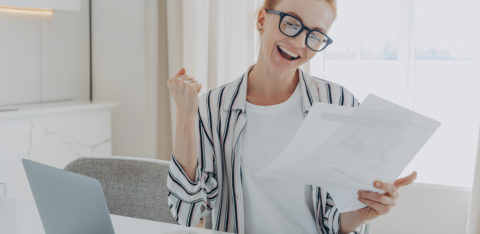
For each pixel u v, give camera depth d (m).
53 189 0.93
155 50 3.55
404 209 3.15
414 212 3.13
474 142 3.14
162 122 3.67
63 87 3.69
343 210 1.14
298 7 1.18
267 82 1.29
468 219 2.88
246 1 3.28
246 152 1.29
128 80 3.79
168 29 3.49
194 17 3.37
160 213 1.62
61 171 0.90
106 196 1.66
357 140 0.99
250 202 1.28
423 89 3.20
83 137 3.40
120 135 3.85
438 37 3.13
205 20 3.37
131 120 3.80
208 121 1.32
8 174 2.93
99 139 3.53
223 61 3.40
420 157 3.23
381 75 3.25
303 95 1.29
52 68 3.61
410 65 3.18
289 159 1.02
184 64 3.42
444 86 3.16
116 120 3.85
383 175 1.04
